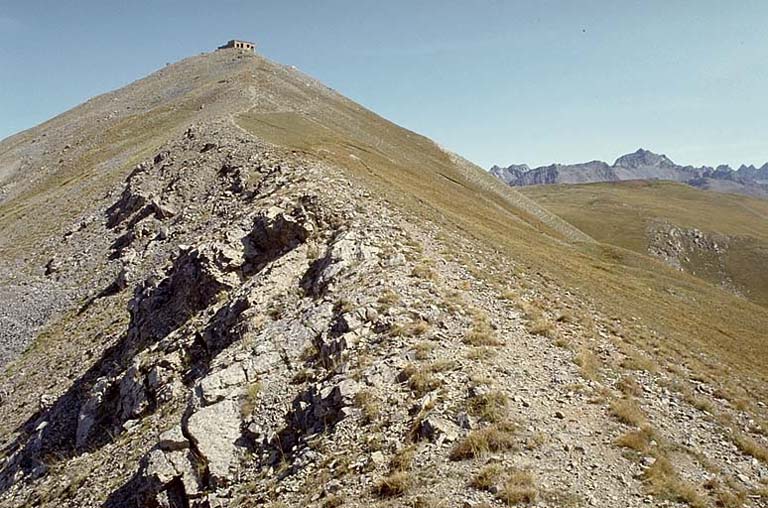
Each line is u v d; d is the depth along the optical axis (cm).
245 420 1862
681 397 2114
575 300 3550
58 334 4084
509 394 1683
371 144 9494
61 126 14688
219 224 4006
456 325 2161
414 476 1348
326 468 1494
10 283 5200
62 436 2725
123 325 3575
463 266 3016
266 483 1591
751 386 2730
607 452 1503
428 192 6431
